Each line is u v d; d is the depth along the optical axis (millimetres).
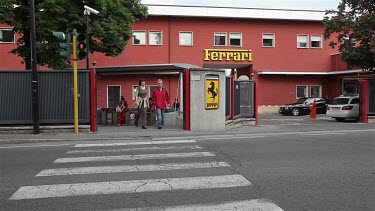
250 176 6414
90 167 7250
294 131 13984
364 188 5668
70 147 9891
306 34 31000
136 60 27891
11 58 26219
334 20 19891
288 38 30672
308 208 4762
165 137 12039
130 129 13781
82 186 5875
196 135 12453
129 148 9578
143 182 6078
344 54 19922
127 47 27734
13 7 15836
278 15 29781
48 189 5723
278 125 16953
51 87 12781
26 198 5289
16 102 12602
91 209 4809
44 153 8953
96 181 6180
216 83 13953
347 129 14781
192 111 13609
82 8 16531
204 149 9305
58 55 17031
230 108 15539
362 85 18859
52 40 16531
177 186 5820
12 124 12578
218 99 14023
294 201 5043
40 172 6863
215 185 5859
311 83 31656
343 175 6465
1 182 6164
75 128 12570
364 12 19438
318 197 5219
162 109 13969
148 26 28062
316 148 9406
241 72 32875
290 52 30734
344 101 19984
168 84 28141
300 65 30938
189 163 7543
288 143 10336
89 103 12922
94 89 12922
